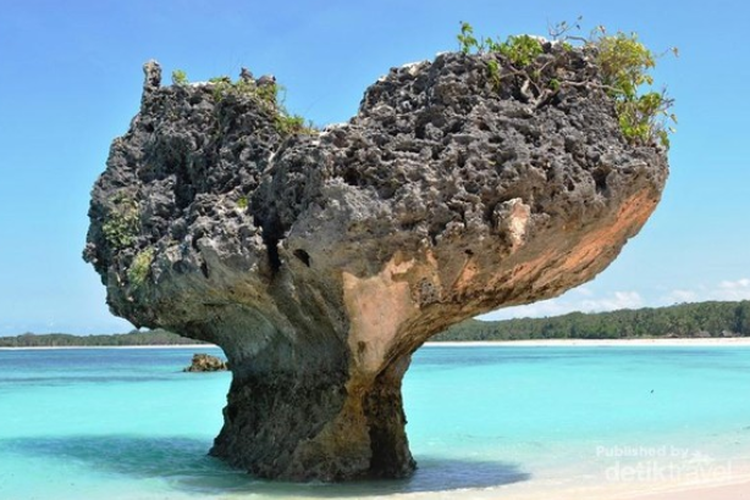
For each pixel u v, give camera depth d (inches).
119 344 6752.0
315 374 454.6
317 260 386.3
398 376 473.7
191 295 476.1
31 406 1031.0
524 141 392.2
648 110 430.3
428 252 379.2
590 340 4183.1
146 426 808.9
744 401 999.6
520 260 400.8
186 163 515.5
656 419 813.2
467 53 406.6
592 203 395.5
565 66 421.7
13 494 462.0
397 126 401.4
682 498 418.6
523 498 420.2
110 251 536.4
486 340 4963.1
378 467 464.1
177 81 525.7
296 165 405.1
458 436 692.1
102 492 462.9
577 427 753.6
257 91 480.4
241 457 519.2
